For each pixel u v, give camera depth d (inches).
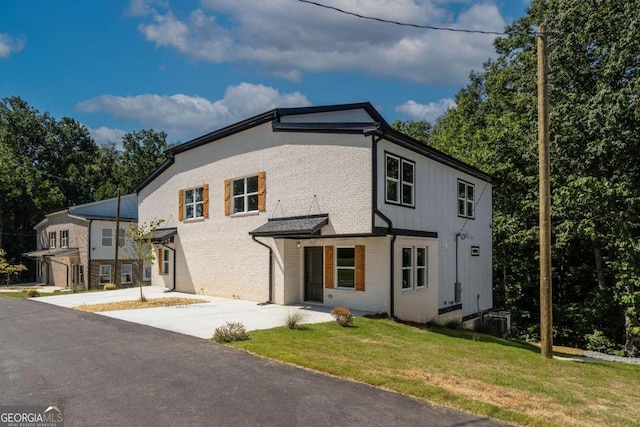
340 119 669.3
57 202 1731.1
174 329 385.1
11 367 261.9
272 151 596.4
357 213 485.7
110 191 1935.3
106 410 193.0
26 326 406.6
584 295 892.6
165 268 827.4
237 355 290.4
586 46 708.7
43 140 2049.7
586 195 653.3
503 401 219.1
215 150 698.2
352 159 495.2
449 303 642.2
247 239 631.8
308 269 600.1
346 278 547.5
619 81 679.7
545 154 396.5
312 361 272.7
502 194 911.0
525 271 890.7
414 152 562.9
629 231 645.9
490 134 912.9
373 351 327.3
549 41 737.0
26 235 1654.8
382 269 509.4
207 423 179.5
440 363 310.7
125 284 1230.3
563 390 268.7
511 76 1065.5
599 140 657.0
